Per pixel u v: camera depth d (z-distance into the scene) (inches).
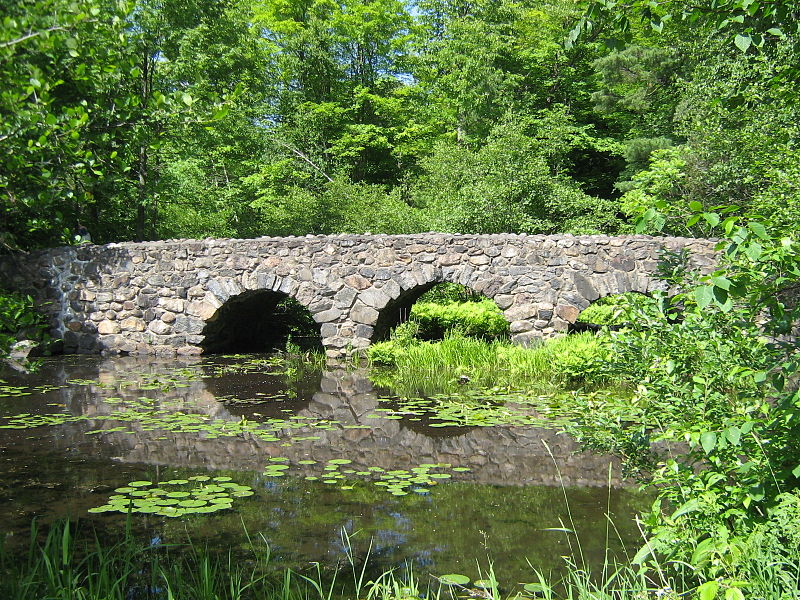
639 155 877.8
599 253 491.5
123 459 237.5
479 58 959.0
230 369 468.8
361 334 521.0
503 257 503.5
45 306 563.5
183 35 738.2
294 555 157.6
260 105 1077.1
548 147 872.3
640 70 856.3
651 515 129.1
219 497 196.2
